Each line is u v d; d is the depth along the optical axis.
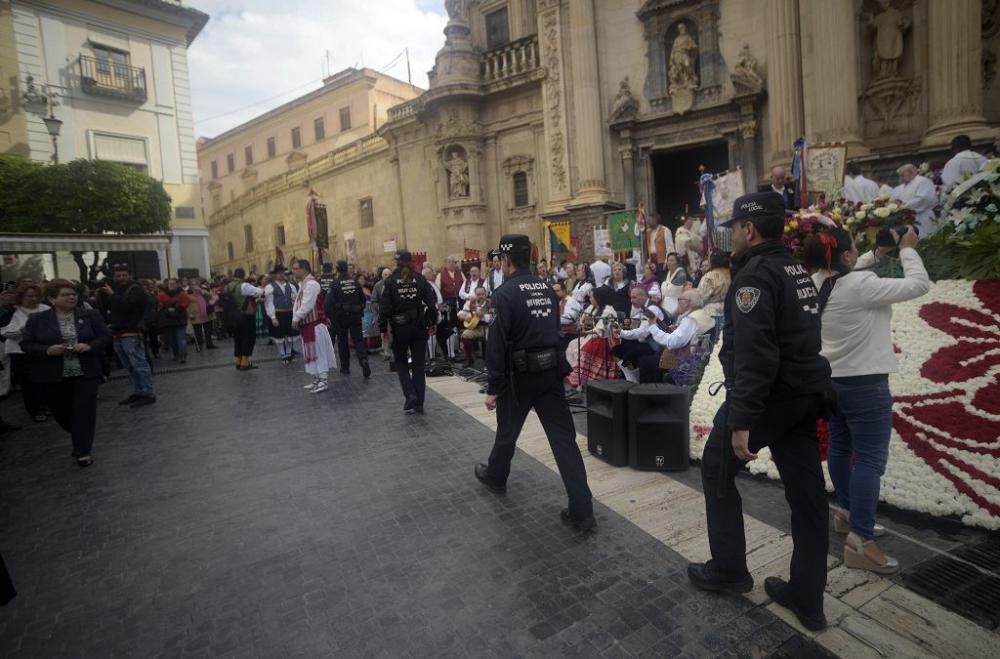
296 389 9.02
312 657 2.65
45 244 15.31
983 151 10.73
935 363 4.50
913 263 3.08
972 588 2.96
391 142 24.61
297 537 3.89
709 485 2.98
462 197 20.50
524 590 3.11
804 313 2.61
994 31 11.91
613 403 4.89
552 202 17.95
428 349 11.31
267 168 44.88
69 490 5.00
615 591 3.07
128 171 19.00
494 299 4.02
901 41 12.36
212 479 5.10
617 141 17.00
